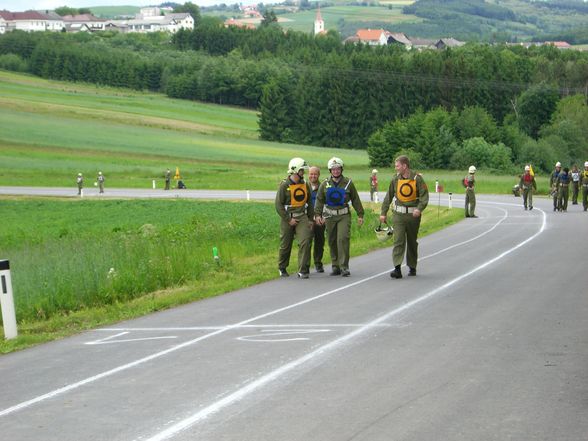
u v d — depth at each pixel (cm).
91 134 13288
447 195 6656
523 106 14638
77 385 939
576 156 12644
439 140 11850
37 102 16950
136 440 720
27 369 1055
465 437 686
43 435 748
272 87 16588
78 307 1653
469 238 2762
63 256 2119
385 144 11956
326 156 13212
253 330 1225
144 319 1423
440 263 2034
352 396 823
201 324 1316
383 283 1695
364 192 7100
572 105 13512
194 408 809
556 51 19762
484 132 12475
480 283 1631
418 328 1172
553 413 746
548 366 923
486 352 1002
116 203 5878
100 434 742
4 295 1317
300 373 931
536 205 4894
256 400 827
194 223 3584
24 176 8800
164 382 925
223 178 9269
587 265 1881
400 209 1766
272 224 3328
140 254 2125
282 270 1920
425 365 944
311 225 1891
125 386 918
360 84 16350
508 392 819
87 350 1161
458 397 805
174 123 16425
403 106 16338
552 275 1719
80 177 6738
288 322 1277
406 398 808
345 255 1864
